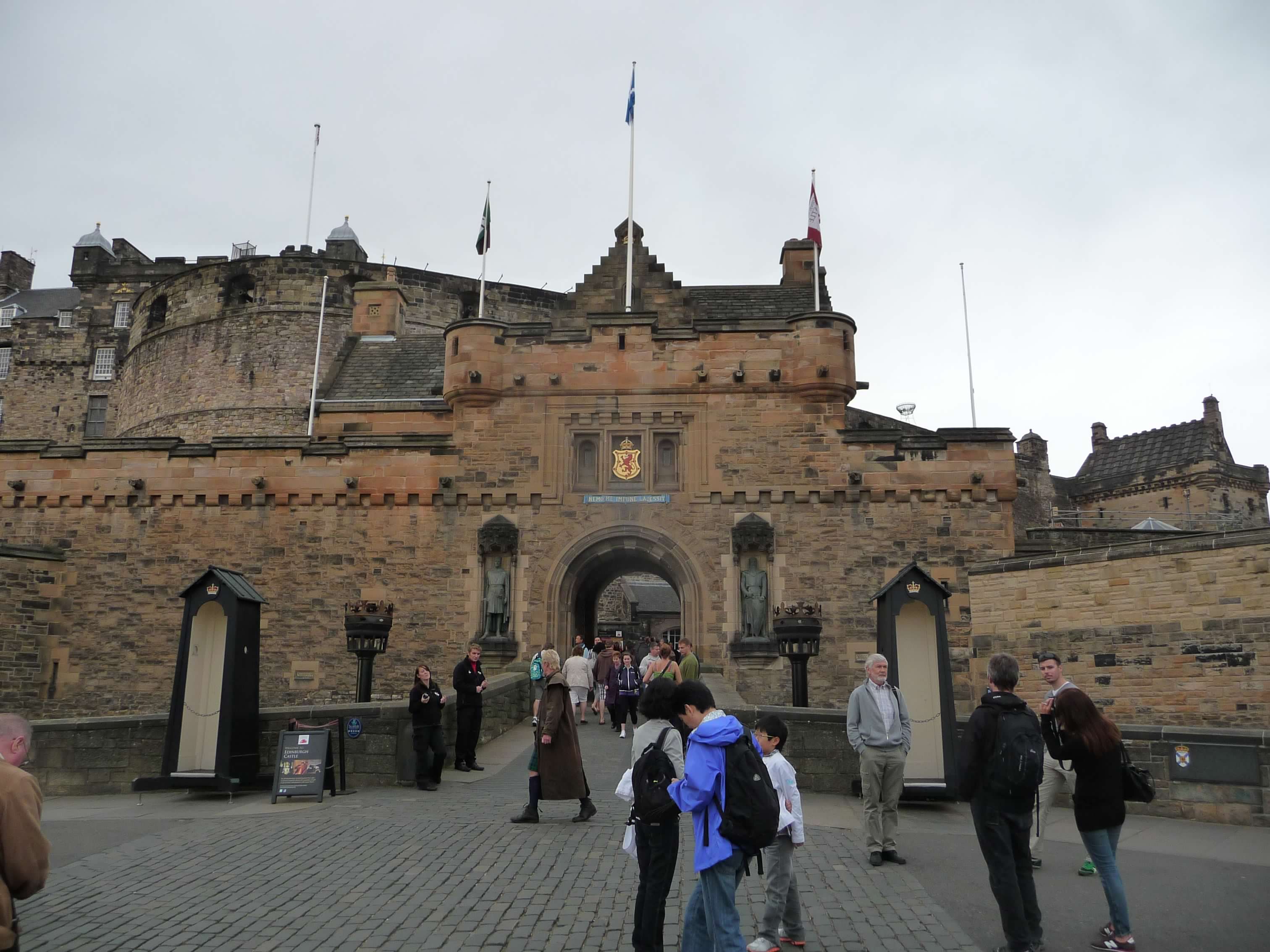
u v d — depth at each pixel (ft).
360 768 48.96
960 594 80.89
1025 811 24.73
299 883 30.99
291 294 150.41
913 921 26.96
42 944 25.91
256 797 46.88
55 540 87.56
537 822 38.86
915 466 83.10
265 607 84.69
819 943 25.36
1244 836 37.70
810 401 84.53
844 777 45.34
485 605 83.15
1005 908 23.99
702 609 82.17
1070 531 90.74
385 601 83.97
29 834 18.06
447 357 88.02
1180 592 63.77
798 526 83.10
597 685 75.05
